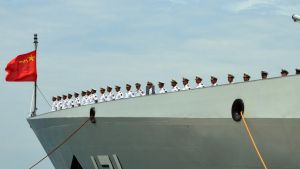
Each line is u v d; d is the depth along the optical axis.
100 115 31.36
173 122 27.25
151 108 28.42
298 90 22.73
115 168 32.19
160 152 28.62
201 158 26.78
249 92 24.30
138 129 29.22
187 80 28.47
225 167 25.92
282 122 23.17
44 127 38.56
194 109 26.33
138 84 32.03
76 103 39.16
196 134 26.47
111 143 31.42
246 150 24.80
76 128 33.91
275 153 23.83
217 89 25.55
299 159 23.23
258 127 23.97
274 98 23.48
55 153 38.66
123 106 30.02
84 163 34.81
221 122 25.23
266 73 26.08
